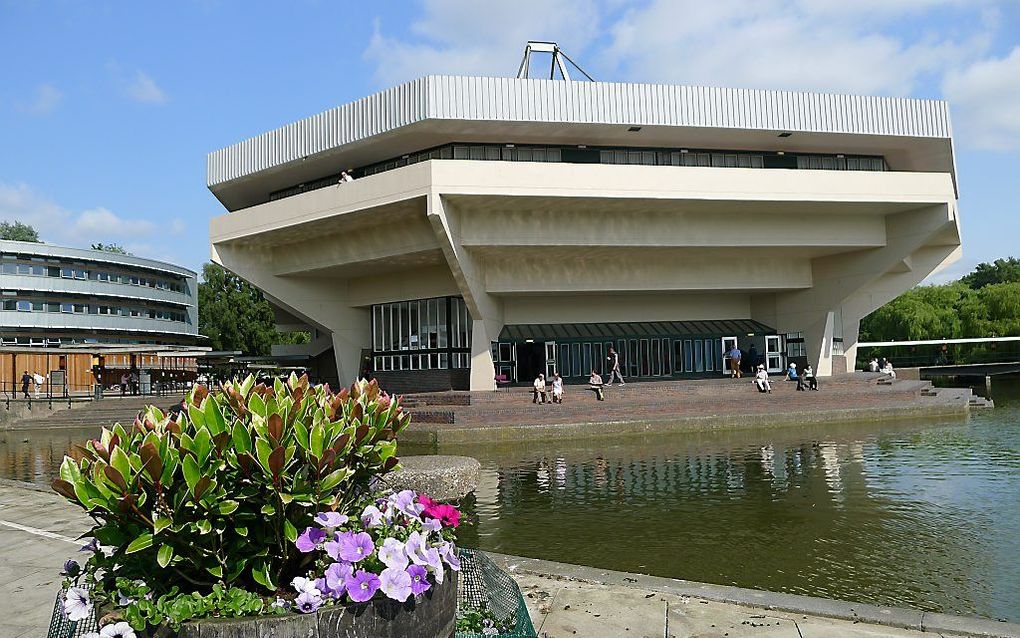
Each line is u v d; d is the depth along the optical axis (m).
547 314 33.97
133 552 2.92
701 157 29.75
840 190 26.95
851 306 36.22
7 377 42.44
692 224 28.38
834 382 28.91
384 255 27.81
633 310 34.72
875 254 30.48
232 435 3.01
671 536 9.50
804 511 10.80
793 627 4.84
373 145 27.06
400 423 3.98
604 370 34.09
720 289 32.50
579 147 28.55
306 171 29.84
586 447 19.19
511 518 10.66
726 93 26.97
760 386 27.38
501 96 25.17
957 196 34.12
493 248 27.34
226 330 65.12
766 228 29.02
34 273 56.00
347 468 3.26
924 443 18.20
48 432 27.06
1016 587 7.30
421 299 31.34
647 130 26.84
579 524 10.24
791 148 29.98
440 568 3.01
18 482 12.33
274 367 49.50
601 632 4.84
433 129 25.70
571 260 30.80
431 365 31.06
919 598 7.00
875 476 13.57
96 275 60.41
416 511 3.44
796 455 16.55
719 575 7.83
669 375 34.62
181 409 3.42
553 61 30.86
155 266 65.12
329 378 40.12
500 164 24.28
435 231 24.39
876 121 28.22
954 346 51.28
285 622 2.64
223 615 2.73
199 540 2.97
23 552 7.53
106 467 2.77
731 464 15.45
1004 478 13.19
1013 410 27.28
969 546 8.83
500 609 3.87
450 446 19.88
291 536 3.03
